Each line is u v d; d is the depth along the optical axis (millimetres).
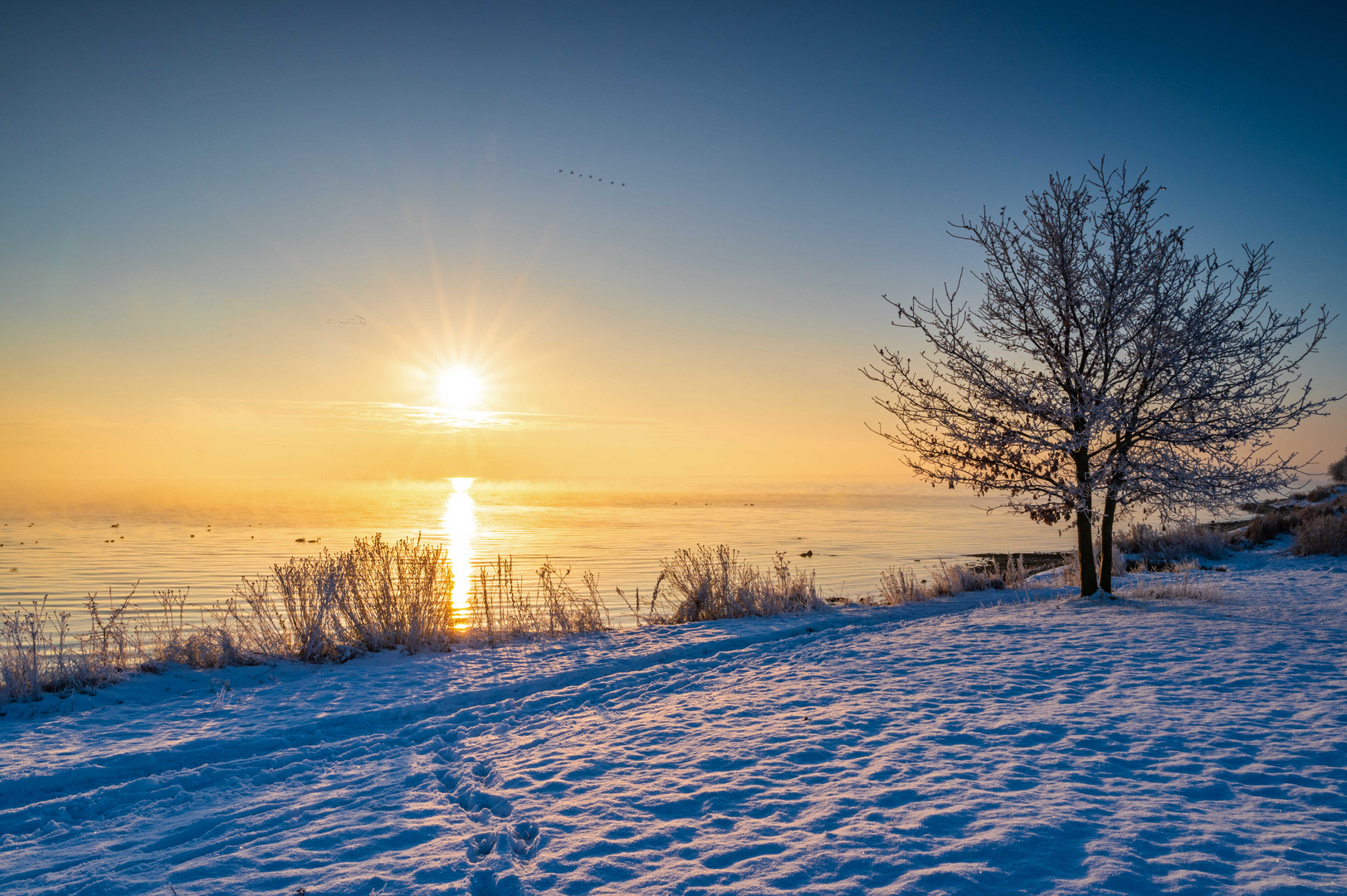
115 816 4734
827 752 5535
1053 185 14320
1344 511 25109
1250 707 6352
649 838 4078
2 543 55125
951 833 3994
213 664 9688
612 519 94938
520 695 8336
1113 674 7781
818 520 90938
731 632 12156
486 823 4395
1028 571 29828
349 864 3830
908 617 13961
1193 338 13062
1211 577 17812
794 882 3520
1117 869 3506
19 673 8141
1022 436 13883
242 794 5086
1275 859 3602
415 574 11633
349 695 8031
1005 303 14461
